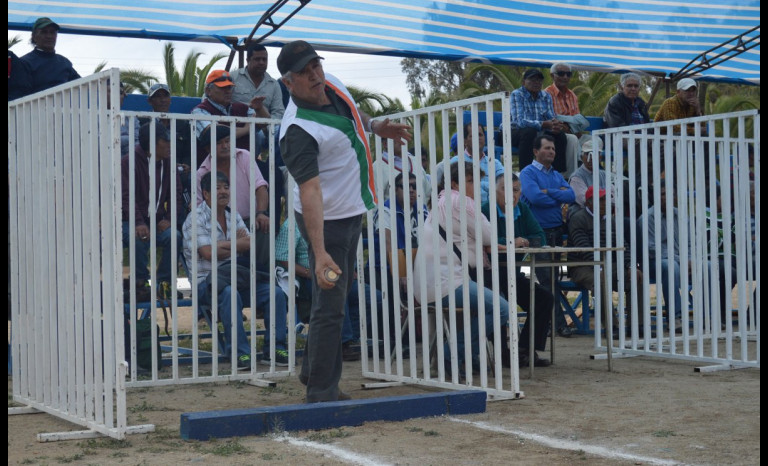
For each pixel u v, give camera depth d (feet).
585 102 82.23
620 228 24.18
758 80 39.83
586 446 13.03
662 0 31.86
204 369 22.43
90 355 14.43
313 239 15.58
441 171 23.06
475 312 19.62
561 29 32.99
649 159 27.94
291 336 20.72
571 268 28.14
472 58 34.32
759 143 22.13
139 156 22.15
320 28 30.35
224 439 13.73
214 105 25.45
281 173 24.14
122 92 24.11
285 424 14.25
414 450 12.81
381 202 19.75
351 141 16.26
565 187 27.96
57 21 27.22
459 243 18.93
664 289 27.63
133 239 19.38
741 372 21.49
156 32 28.53
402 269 20.66
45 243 15.97
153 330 19.44
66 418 15.24
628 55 35.96
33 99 16.05
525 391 18.48
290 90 16.06
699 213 22.91
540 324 22.41
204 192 21.65
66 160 14.93
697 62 37.06
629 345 25.73
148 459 12.36
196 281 19.81
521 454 12.52
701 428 14.34
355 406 14.84
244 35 29.66
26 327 16.96
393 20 30.50
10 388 19.39
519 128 31.32
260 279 22.56
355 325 25.02
